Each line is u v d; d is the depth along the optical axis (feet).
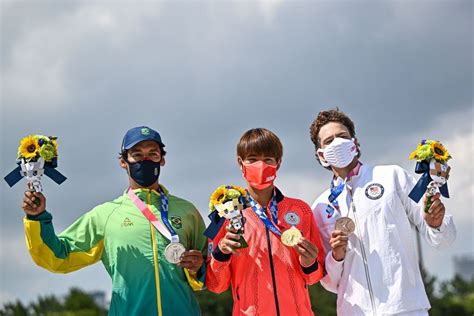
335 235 22.08
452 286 136.87
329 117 24.11
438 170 21.85
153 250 22.74
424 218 22.11
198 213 24.13
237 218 21.57
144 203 23.39
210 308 96.53
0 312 133.59
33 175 21.94
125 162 23.57
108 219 23.22
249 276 22.11
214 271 21.98
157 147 23.52
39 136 22.44
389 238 22.40
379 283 22.15
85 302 140.87
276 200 23.18
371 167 23.82
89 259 23.11
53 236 22.18
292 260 22.31
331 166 24.00
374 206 22.80
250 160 22.52
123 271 22.58
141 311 22.17
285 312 21.76
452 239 22.24
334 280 22.89
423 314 21.98
